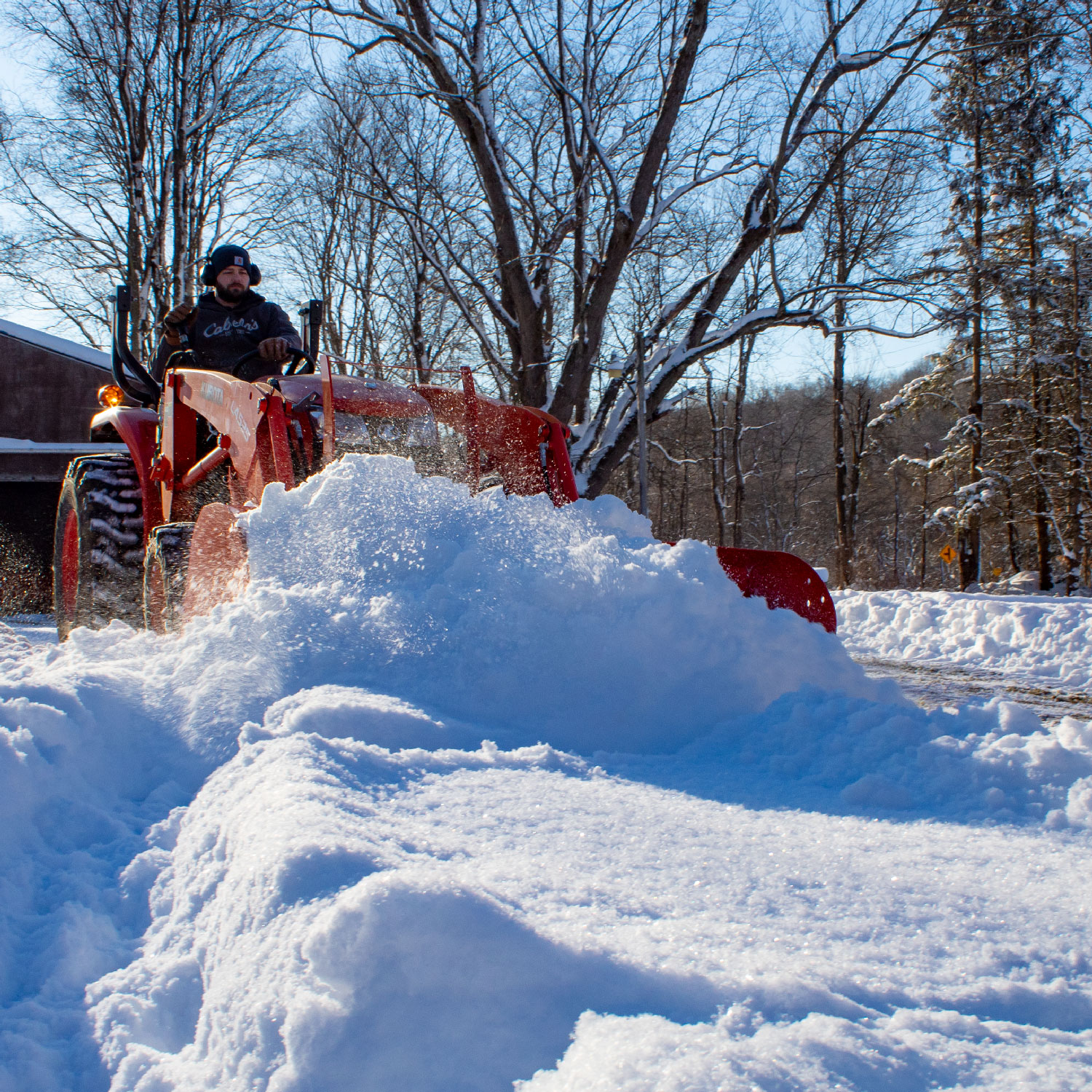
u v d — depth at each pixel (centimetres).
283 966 146
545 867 192
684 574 372
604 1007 143
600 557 372
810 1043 130
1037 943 175
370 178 1589
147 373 691
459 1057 134
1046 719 580
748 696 348
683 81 1398
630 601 358
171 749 278
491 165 1478
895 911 186
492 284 1731
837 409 2914
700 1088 117
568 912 169
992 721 298
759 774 290
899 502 5106
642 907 178
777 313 1407
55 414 1819
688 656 350
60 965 177
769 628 364
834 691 326
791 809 255
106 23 1908
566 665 338
